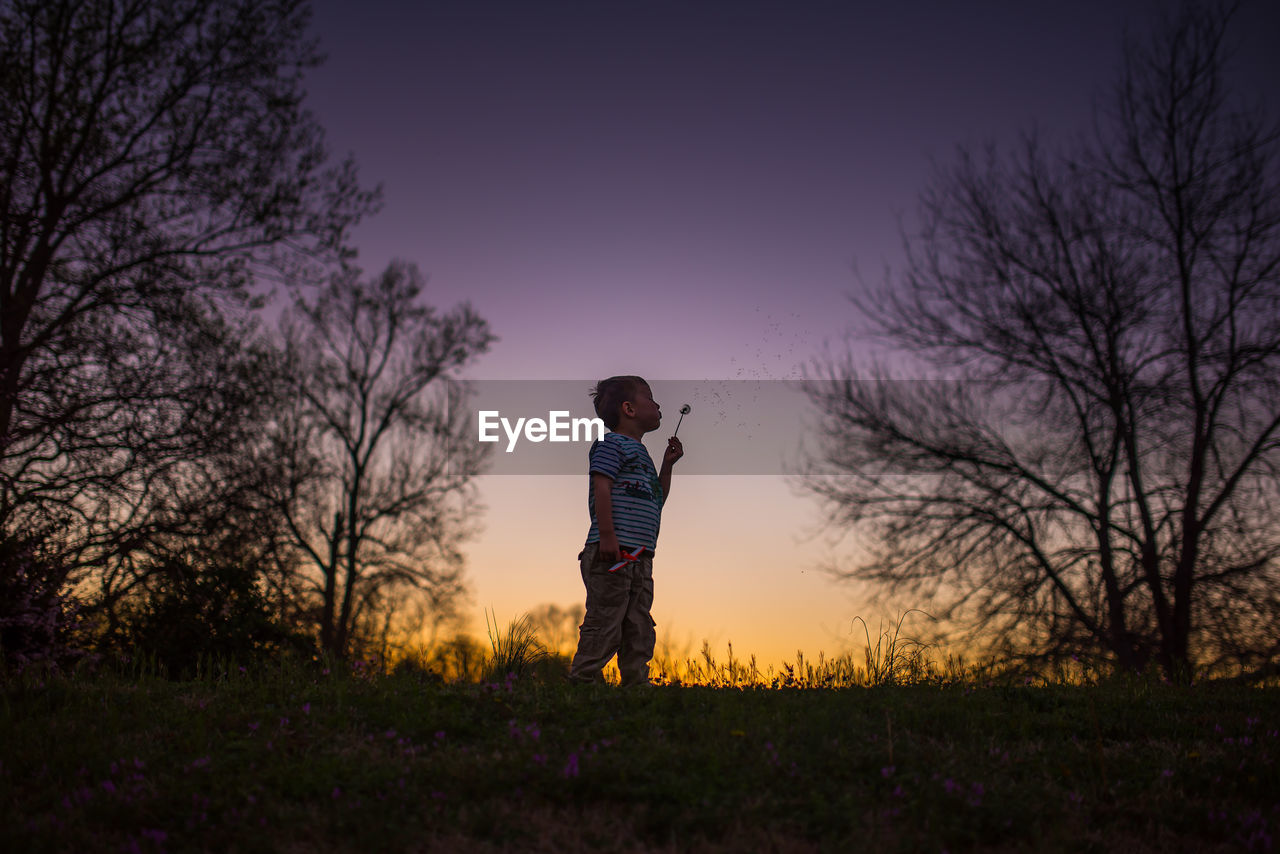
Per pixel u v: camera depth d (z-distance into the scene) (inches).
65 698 194.1
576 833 128.6
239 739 164.2
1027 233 668.7
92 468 480.1
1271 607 566.3
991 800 140.9
